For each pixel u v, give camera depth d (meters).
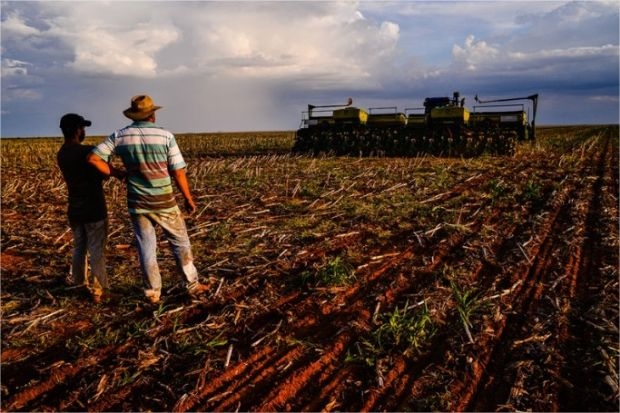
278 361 4.04
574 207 9.31
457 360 3.99
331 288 5.44
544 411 3.36
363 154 23.41
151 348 4.21
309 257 6.63
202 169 16.34
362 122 24.94
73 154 4.90
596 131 56.38
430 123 23.16
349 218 8.85
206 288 5.43
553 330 4.47
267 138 46.50
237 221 8.81
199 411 3.43
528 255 6.48
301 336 4.47
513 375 3.79
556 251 6.66
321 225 8.30
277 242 7.36
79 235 5.18
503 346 4.24
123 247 7.21
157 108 4.87
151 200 4.84
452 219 8.52
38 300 5.24
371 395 3.57
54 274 6.13
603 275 5.76
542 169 16.16
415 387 3.65
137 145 4.71
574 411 3.38
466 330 4.31
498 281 5.70
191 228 8.24
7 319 4.81
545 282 5.64
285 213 9.45
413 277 5.85
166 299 5.24
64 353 4.23
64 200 11.51
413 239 7.41
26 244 7.45
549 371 3.79
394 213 9.07
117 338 4.41
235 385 3.73
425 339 4.32
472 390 3.63
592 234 7.62
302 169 16.41
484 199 10.43
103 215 5.13
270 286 5.54
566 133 50.06
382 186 12.36
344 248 7.04
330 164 18.28
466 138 21.59
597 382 3.68
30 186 13.56
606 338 4.23
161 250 7.02
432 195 11.00
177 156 4.90
